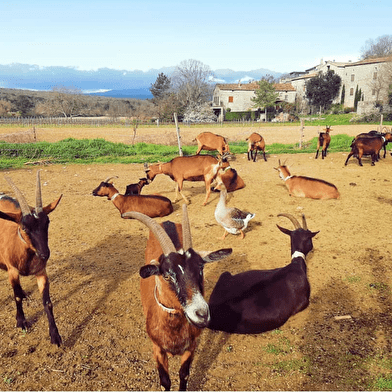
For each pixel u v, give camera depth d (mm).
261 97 71375
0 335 5164
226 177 12461
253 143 18859
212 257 3158
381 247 7758
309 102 82500
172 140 32844
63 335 5156
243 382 4230
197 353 4762
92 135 36406
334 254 7504
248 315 4773
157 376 4375
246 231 9031
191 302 2922
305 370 4355
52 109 89625
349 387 4051
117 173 16906
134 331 5230
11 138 32000
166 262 3090
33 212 4680
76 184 14453
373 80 73375
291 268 5398
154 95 103125
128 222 10000
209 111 70188
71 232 9250
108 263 7438
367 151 16094
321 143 18875
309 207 10758
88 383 4270
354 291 6062
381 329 5043
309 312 5527
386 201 11125
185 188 13703
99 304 5930
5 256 5094
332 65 81875
